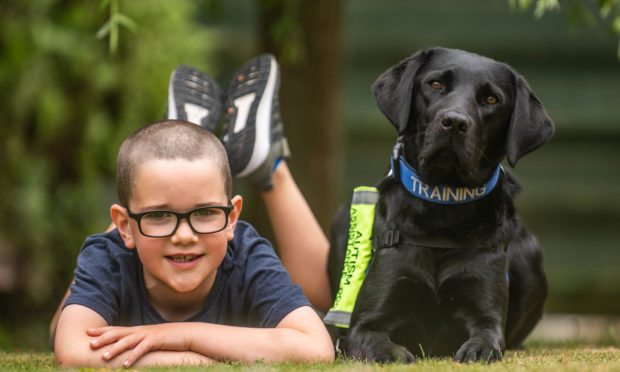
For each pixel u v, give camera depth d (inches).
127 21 219.3
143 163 146.1
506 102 176.9
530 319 217.5
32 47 415.5
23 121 444.5
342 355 174.1
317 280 229.9
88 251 162.6
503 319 174.2
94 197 479.5
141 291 159.3
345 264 183.8
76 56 433.7
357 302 179.2
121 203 154.0
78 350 139.9
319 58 369.1
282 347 146.5
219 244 149.6
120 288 157.2
